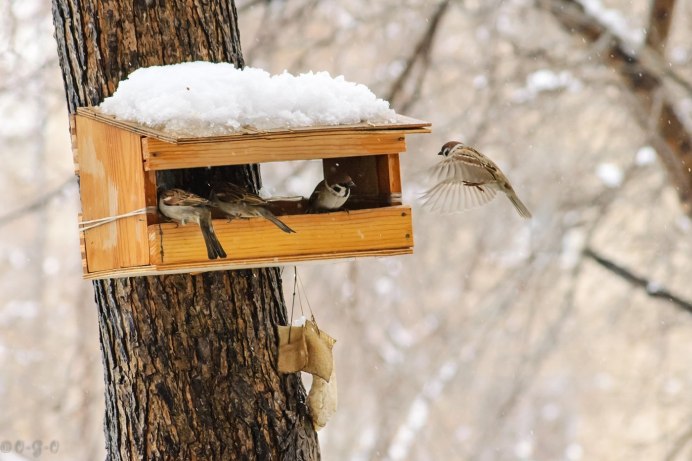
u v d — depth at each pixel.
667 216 15.07
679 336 15.87
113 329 7.14
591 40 14.86
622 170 15.01
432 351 15.38
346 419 15.24
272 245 6.46
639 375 15.40
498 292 15.34
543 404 17.28
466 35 15.38
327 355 7.30
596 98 15.11
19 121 15.25
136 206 6.37
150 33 7.28
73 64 7.38
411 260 15.24
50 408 15.45
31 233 16.59
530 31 15.05
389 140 6.76
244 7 14.49
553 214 14.88
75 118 7.38
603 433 16.39
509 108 14.85
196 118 6.38
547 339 15.05
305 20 14.85
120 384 7.10
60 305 16.28
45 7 13.58
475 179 6.90
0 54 13.27
